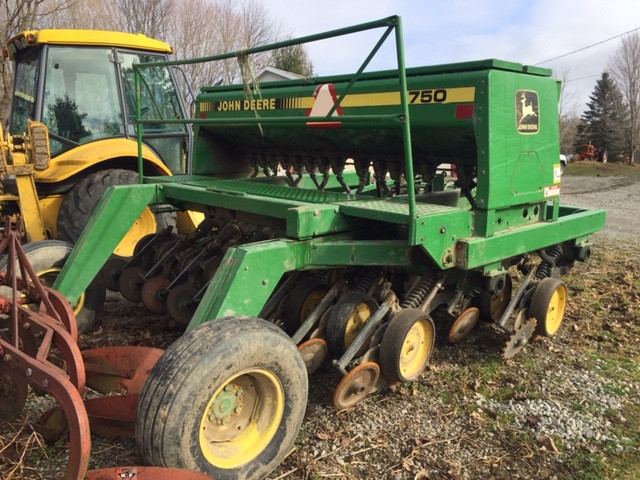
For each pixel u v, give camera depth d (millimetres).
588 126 40469
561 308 4344
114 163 5855
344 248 3059
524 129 3432
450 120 3266
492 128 3164
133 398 2408
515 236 3477
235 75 14070
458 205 4082
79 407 2068
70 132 5727
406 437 3018
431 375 3723
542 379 3734
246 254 2688
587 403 3438
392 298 3320
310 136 4105
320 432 3012
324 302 3326
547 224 3797
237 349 2307
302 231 2949
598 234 9047
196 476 2162
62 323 2816
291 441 2633
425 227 2898
